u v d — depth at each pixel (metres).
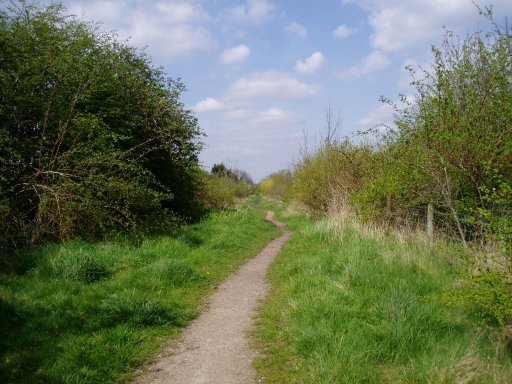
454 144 7.86
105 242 9.64
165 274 7.73
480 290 4.60
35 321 5.42
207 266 9.24
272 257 10.80
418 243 8.73
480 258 5.16
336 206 14.33
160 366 4.81
